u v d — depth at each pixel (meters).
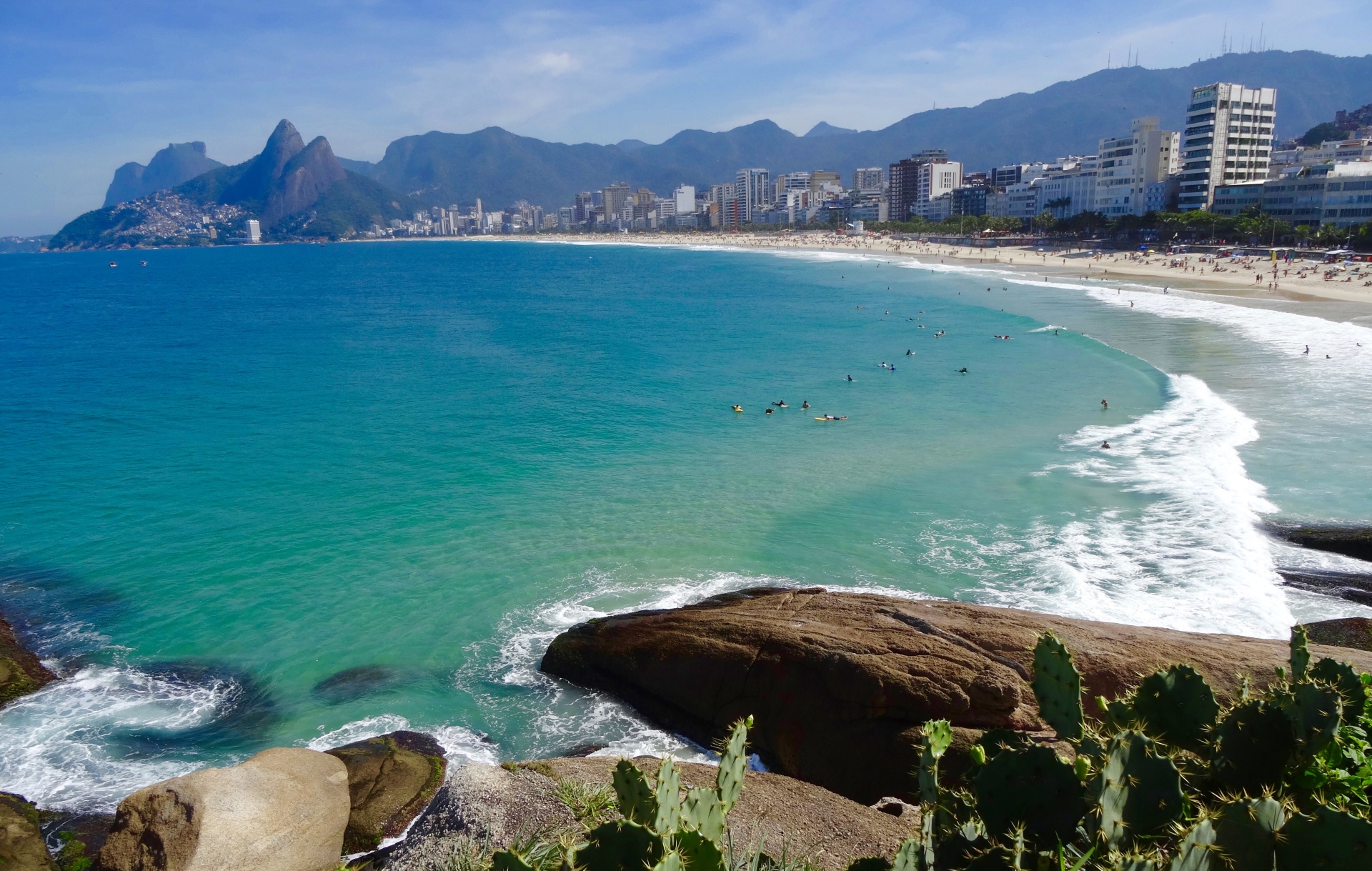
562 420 44.97
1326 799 5.74
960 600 23.19
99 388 54.50
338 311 107.94
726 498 31.97
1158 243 154.50
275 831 13.88
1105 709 6.69
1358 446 34.22
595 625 20.95
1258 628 21.14
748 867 7.19
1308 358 52.75
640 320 91.94
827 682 16.86
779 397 50.44
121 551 27.62
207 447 39.78
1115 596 23.11
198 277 192.12
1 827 14.79
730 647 18.45
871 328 80.44
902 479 33.91
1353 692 6.74
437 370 60.97
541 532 28.83
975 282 122.81
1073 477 33.03
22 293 147.50
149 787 14.38
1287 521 27.31
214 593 24.66
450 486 33.81
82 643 21.98
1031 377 53.44
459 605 23.75
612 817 9.75
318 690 19.92
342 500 32.28
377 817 14.76
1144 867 4.32
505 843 10.73
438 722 18.66
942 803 5.89
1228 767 5.95
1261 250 128.00
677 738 18.19
